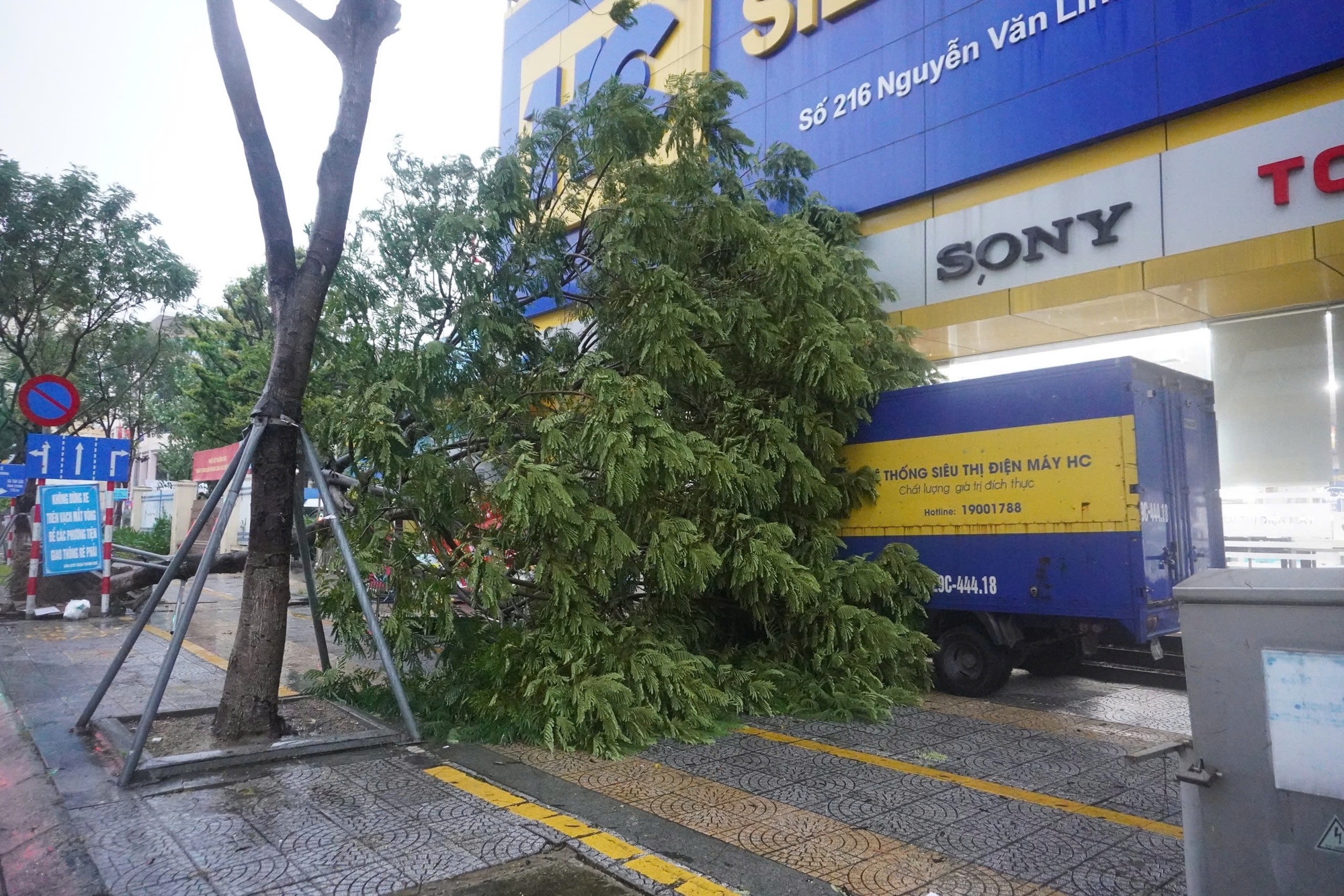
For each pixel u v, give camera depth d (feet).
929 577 25.48
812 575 24.03
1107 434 22.77
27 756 17.75
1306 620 7.61
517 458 20.57
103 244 40.34
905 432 27.02
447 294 24.12
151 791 15.56
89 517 39.93
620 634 21.22
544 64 56.13
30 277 39.42
